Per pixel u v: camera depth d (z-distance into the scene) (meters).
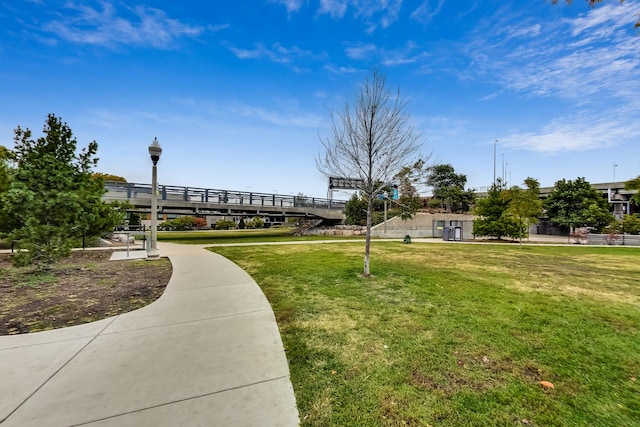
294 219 61.56
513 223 21.06
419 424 2.21
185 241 20.64
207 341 3.58
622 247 17.53
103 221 11.09
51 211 7.48
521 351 3.43
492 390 2.66
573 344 3.62
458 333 3.92
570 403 2.48
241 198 26.53
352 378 2.82
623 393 2.64
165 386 2.61
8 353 3.21
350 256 11.56
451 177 40.62
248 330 3.94
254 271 8.15
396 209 29.55
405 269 8.62
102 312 4.66
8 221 9.09
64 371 2.85
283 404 2.40
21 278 7.12
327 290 6.10
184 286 6.35
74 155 9.40
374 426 2.17
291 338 3.73
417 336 3.82
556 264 10.09
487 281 7.11
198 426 2.11
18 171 7.61
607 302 5.39
